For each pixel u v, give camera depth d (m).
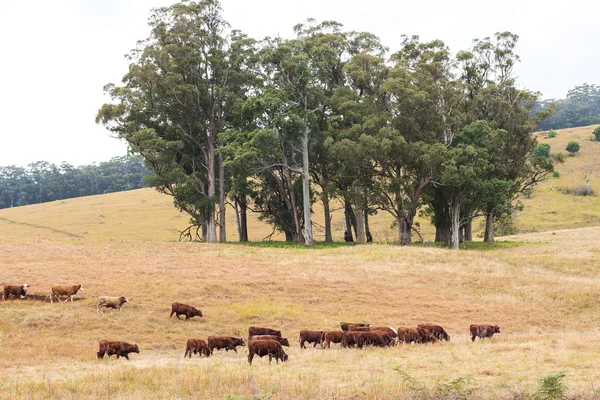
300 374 16.88
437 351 21.66
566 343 22.06
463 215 67.50
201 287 33.88
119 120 64.19
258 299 32.97
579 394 13.58
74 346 23.41
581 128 170.62
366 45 68.25
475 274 42.94
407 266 45.09
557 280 41.88
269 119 63.19
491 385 14.93
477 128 58.81
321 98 66.12
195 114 67.69
